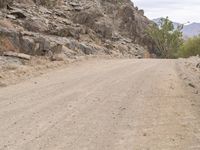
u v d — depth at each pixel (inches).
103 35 2062.0
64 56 1210.6
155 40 2950.3
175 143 352.2
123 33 2721.5
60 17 1744.6
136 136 373.1
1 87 682.8
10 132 382.9
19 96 588.1
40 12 1606.8
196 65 1130.0
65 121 429.4
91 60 1296.8
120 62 1272.1
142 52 2466.8
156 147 339.3
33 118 442.0
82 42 1626.5
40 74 862.5
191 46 2645.2
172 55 2972.4
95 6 2082.9
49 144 344.2
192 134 382.6
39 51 1112.2
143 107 510.0
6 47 993.5
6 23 1149.7
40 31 1358.3
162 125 416.5
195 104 537.6
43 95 596.1
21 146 337.1
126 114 467.5
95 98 572.1
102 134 378.6
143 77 823.1
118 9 2790.4
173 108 505.4
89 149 330.3
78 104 525.7
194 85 716.7
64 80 775.7
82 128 400.5
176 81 757.3
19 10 1374.3
